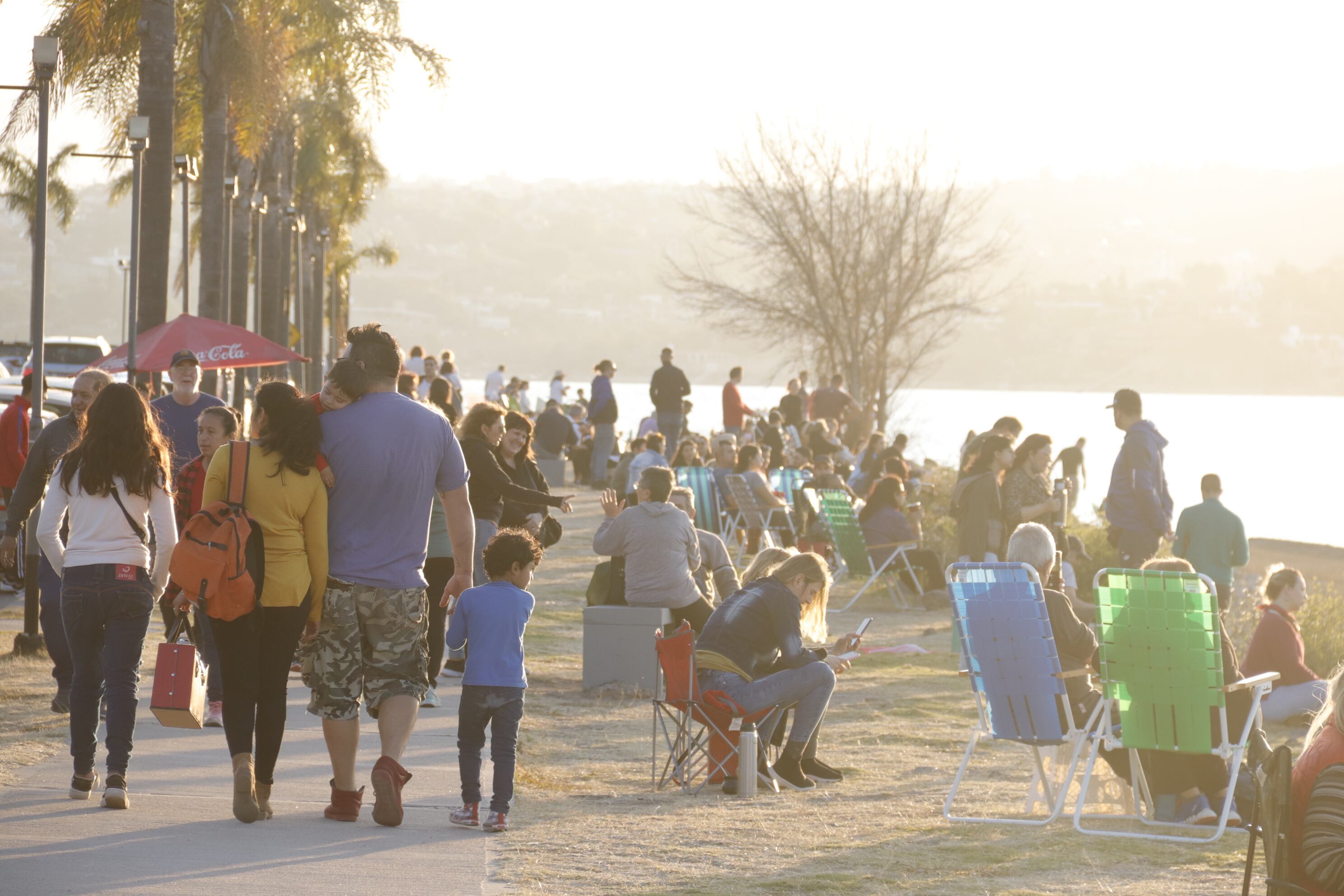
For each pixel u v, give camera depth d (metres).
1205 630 16.45
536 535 24.88
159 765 17.44
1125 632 16.72
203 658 20.05
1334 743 8.79
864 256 94.69
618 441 82.50
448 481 14.95
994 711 17.45
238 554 14.00
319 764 18.06
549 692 25.28
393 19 71.06
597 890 13.16
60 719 19.91
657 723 20.08
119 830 14.28
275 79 57.31
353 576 14.56
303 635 14.92
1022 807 17.97
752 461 51.28
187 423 21.72
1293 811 8.86
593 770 19.44
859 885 13.73
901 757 21.09
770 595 19.02
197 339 41.09
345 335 14.88
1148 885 14.09
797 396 75.81
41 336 28.70
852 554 40.47
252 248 97.25
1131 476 31.31
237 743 14.59
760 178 95.25
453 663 25.58
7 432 30.58
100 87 52.66
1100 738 17.11
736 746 18.38
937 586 40.78
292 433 14.26
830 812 17.39
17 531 19.25
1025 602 17.30
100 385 19.33
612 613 25.25
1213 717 16.80
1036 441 31.56
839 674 28.69
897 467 42.12
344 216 128.38
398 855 13.93
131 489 15.09
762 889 13.42
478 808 15.38
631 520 25.34
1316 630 31.84
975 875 14.32
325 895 12.42
